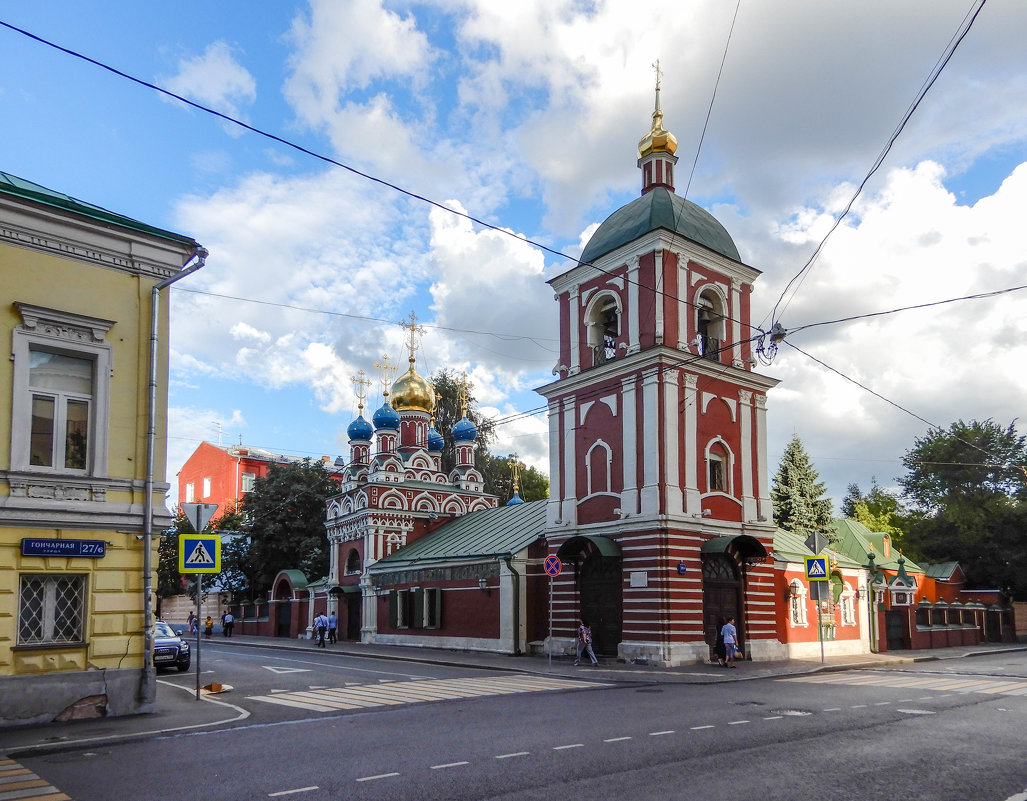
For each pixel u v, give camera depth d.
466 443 52.06
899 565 41.59
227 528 64.25
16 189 15.50
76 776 10.55
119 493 16.34
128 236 17.02
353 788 9.54
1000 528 56.12
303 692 19.41
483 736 12.78
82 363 16.48
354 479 46.56
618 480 28.48
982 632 48.50
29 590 15.14
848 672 25.84
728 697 17.83
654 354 27.36
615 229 30.38
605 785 9.44
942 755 11.08
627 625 26.98
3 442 15.05
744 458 29.97
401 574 40.19
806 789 9.23
